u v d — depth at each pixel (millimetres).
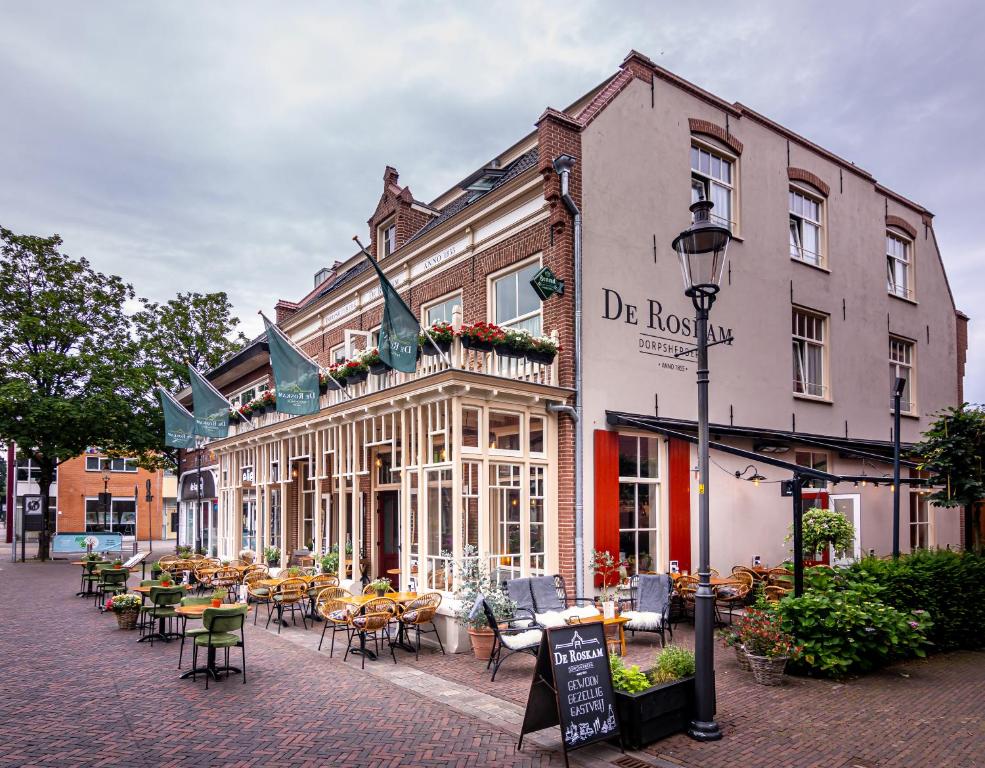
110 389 26797
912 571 9641
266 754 5660
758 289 14023
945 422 11594
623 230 11750
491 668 8414
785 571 11242
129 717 6617
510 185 11758
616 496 11094
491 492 10094
